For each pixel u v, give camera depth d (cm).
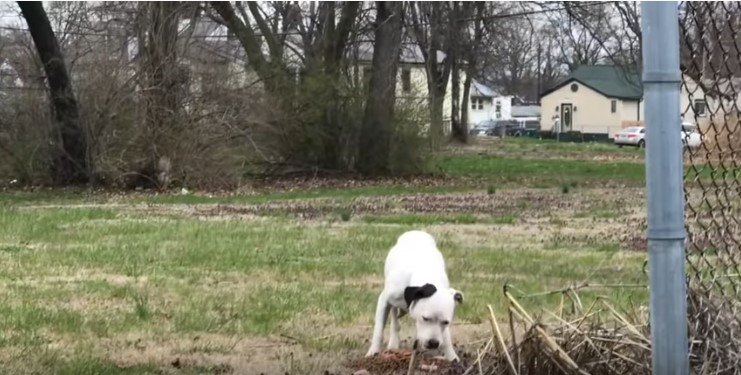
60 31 2938
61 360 707
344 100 3134
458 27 4616
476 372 564
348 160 3180
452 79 6231
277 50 3141
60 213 1884
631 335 540
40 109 2755
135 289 1019
